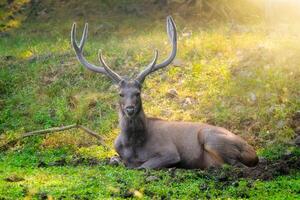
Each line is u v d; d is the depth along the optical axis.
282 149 18.16
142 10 34.22
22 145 20.09
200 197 13.57
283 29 27.47
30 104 23.00
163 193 13.77
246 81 21.67
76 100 22.67
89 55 26.19
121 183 14.62
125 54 25.62
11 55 27.56
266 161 17.12
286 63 22.48
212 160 16.58
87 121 21.56
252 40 25.28
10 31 33.69
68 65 25.23
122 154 17.03
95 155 18.78
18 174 15.86
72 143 19.81
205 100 21.38
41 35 32.50
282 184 14.39
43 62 26.08
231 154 16.34
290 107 19.98
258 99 20.77
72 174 15.84
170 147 16.77
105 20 33.62
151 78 23.36
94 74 24.11
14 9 35.62
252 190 13.96
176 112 21.14
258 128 19.53
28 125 21.66
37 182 14.90
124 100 16.38
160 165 16.62
